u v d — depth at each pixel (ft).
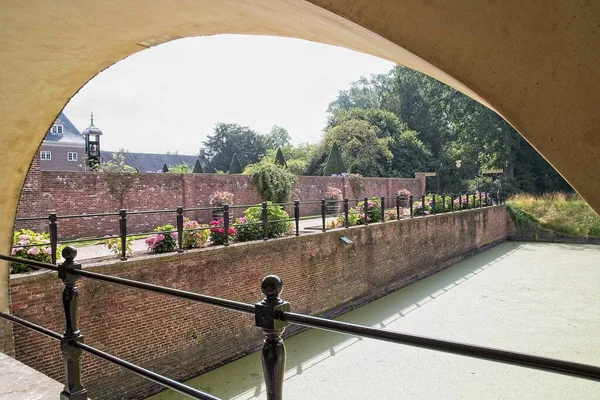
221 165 180.24
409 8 4.91
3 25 10.19
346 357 26.45
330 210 63.00
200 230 26.84
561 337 29.99
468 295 41.55
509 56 4.54
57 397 9.14
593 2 4.13
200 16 8.94
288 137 203.72
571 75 4.29
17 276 18.42
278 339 4.78
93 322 20.59
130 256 23.36
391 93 142.51
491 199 81.15
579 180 4.35
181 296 5.77
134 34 10.48
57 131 133.28
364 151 113.80
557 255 64.59
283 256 31.01
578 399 21.49
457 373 24.23
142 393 22.29
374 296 41.19
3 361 11.02
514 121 4.59
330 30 6.48
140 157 185.98
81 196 39.24
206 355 25.43
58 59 11.62
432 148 134.82
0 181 14.66
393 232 44.75
